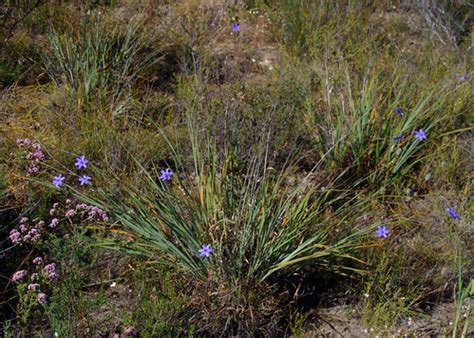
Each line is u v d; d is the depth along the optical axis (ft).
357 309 8.59
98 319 8.17
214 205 8.49
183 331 8.14
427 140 10.17
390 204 9.72
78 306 8.07
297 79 10.96
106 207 8.59
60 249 8.41
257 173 8.73
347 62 11.43
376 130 9.96
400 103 10.33
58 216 9.03
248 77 11.59
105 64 10.77
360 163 9.82
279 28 12.45
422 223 9.42
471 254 9.09
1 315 8.18
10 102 10.46
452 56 11.87
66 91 10.50
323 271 8.75
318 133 10.05
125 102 10.34
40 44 11.37
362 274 8.56
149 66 11.20
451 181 10.00
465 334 8.48
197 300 8.26
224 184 8.72
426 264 9.02
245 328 8.20
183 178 9.55
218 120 9.62
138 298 8.27
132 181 9.27
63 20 11.74
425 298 8.77
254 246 8.41
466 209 9.62
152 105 10.69
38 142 9.75
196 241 8.32
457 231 9.26
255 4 12.93
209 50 11.78
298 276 8.70
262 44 12.36
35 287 8.06
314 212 8.68
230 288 8.27
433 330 8.52
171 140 10.02
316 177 9.73
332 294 8.69
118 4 12.62
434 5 12.75
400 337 8.41
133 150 9.75
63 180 9.12
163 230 8.52
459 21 12.88
